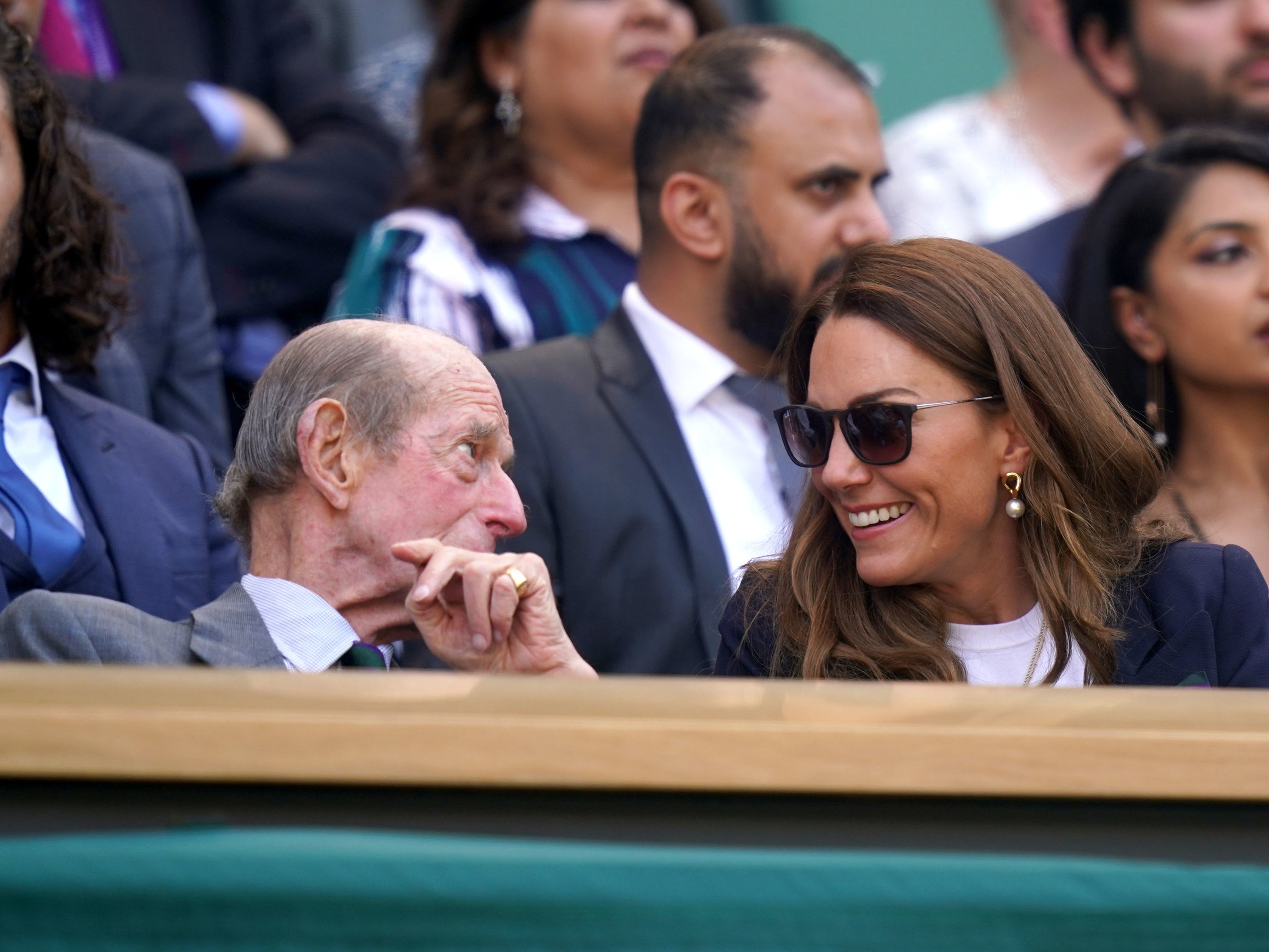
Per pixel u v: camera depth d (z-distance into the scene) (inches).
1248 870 197.2
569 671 315.3
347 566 339.0
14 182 411.5
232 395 613.9
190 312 542.0
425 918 187.2
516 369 482.3
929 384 333.1
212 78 671.8
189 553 428.1
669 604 458.3
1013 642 355.6
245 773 197.3
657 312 505.7
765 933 191.2
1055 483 342.3
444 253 580.4
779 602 366.9
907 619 352.8
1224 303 512.4
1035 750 206.1
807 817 206.2
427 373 343.0
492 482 346.6
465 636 316.5
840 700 213.3
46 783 199.3
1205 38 657.6
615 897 189.9
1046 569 345.1
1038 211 680.4
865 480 336.8
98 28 643.5
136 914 184.5
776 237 498.3
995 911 193.3
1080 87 677.3
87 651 322.7
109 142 541.0
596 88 599.2
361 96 715.4
